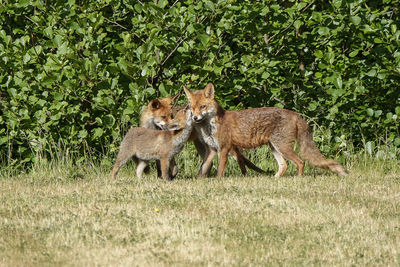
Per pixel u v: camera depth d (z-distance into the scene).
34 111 14.20
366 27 13.89
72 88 13.83
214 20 14.65
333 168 12.89
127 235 8.06
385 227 8.61
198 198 10.21
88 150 14.62
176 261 7.04
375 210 9.65
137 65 14.01
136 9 14.11
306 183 11.80
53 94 13.78
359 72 14.48
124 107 14.34
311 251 7.52
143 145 12.31
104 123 14.27
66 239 7.86
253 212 9.27
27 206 9.73
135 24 14.55
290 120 12.91
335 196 10.60
